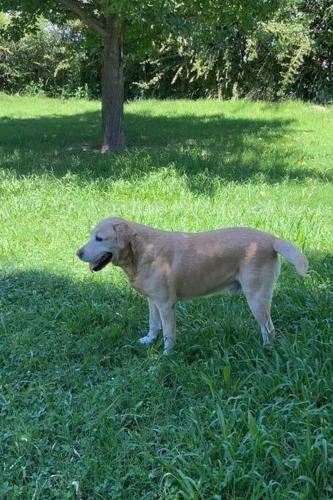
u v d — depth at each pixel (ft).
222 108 48.75
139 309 13.92
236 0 27.73
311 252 16.17
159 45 33.06
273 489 9.31
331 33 51.88
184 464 9.57
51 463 9.95
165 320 12.35
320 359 11.50
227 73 56.54
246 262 12.10
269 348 12.02
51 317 13.67
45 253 16.60
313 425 10.06
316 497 9.25
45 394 11.17
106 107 30.42
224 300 14.03
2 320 13.32
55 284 15.03
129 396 11.12
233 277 12.32
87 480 9.66
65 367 12.06
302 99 56.70
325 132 35.65
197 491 9.15
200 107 49.80
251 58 52.80
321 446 9.58
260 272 12.06
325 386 10.78
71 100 62.54
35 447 10.14
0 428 10.54
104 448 10.11
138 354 12.51
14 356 12.32
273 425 10.19
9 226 18.28
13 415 10.71
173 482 9.48
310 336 12.16
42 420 10.71
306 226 17.35
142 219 18.08
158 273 12.10
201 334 12.75
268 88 56.54
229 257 12.15
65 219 18.69
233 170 24.70
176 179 21.86
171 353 12.18
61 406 11.01
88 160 27.12
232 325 12.88
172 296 12.27
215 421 10.18
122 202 20.24
